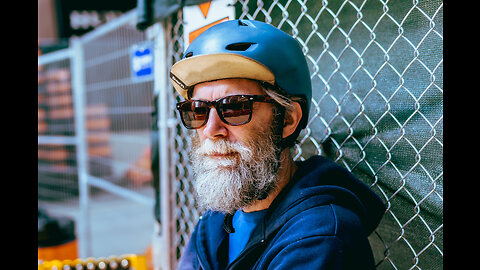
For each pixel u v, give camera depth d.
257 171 0.91
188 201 1.93
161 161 2.08
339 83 1.32
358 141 1.28
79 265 2.02
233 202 0.92
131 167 3.75
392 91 1.17
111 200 6.46
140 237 4.82
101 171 4.25
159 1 1.80
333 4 1.31
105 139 4.04
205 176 0.94
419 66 1.09
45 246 3.09
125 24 3.12
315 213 0.83
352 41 1.27
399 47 1.13
